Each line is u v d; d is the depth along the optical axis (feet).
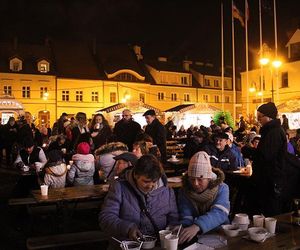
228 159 27.12
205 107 100.78
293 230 12.35
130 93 148.15
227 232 11.88
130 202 12.13
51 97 137.80
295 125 85.76
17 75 134.00
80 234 17.29
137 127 33.14
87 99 142.31
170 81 158.81
